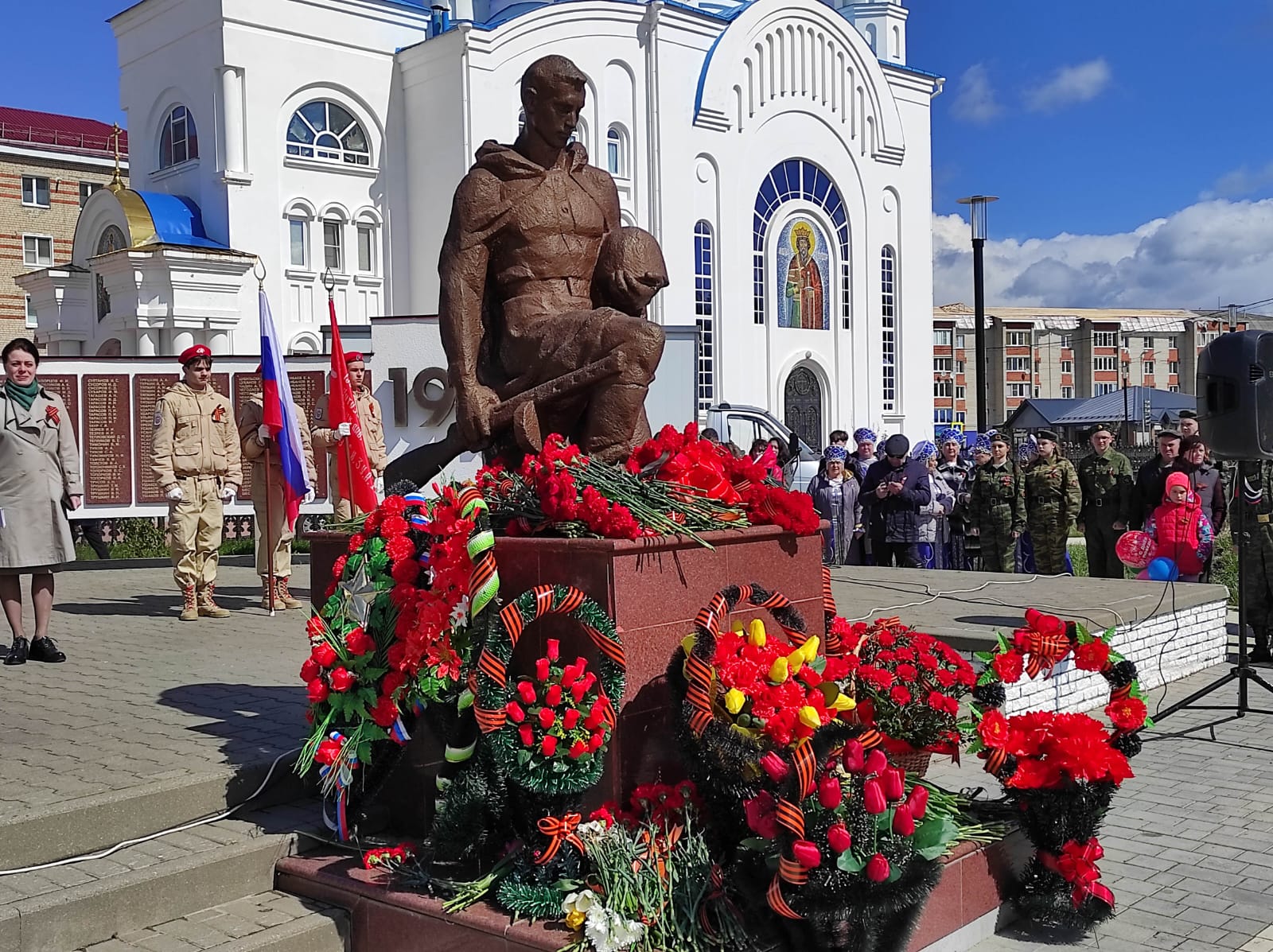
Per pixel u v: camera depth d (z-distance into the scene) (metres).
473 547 3.93
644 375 4.98
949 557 13.22
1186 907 4.52
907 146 37.88
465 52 26.33
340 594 4.50
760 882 3.56
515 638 3.81
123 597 10.48
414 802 4.57
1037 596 9.17
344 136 27.09
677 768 4.16
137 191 25.91
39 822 4.04
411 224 27.78
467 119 26.44
